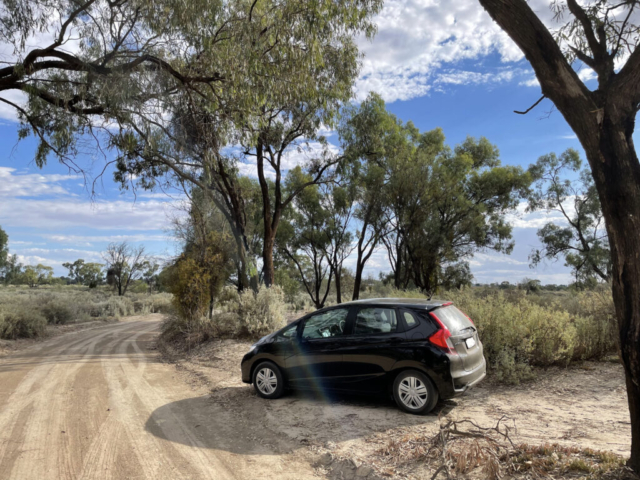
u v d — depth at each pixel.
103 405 6.73
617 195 3.30
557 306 11.20
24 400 7.06
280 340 6.71
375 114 21.61
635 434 3.30
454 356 5.42
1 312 16.75
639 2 4.82
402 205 23.08
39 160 11.59
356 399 6.50
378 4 12.02
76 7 10.08
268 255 20.14
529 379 7.09
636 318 3.25
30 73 9.62
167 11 9.91
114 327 24.30
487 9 3.82
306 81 11.49
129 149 11.24
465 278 25.08
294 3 10.30
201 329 14.04
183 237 17.73
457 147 30.97
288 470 4.25
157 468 4.31
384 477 3.86
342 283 35.81
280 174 20.67
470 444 4.06
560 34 5.32
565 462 3.67
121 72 9.88
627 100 3.35
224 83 11.15
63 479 4.06
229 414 6.16
